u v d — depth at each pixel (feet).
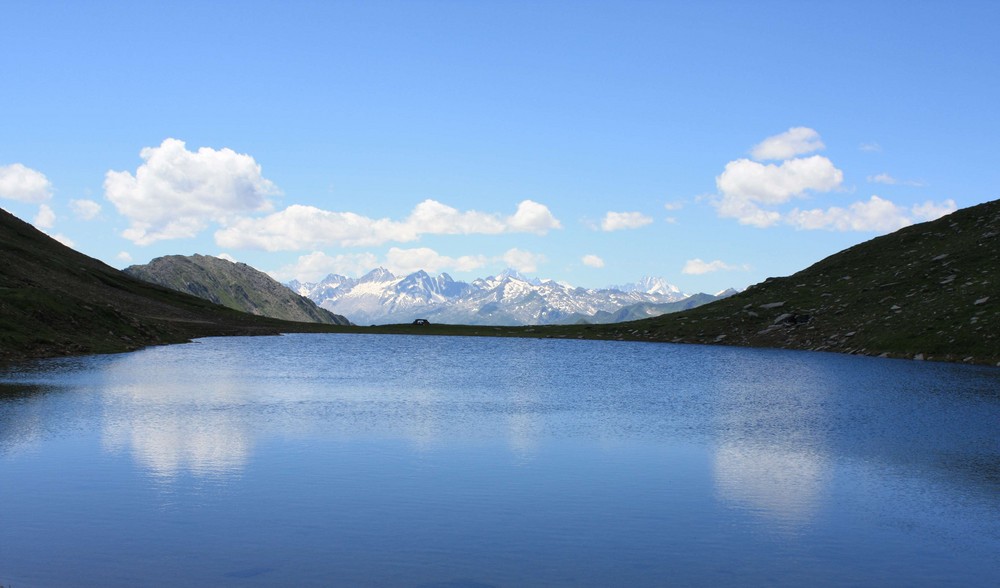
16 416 142.31
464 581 61.05
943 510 85.10
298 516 78.84
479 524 77.00
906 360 334.85
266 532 73.20
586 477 99.35
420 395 200.54
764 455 115.75
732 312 560.20
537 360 362.94
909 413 165.99
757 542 72.90
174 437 123.65
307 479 95.50
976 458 114.01
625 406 180.04
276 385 219.41
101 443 116.26
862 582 62.85
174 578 60.54
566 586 60.39
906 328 378.12
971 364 306.14
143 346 381.19
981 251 465.06
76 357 289.53
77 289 582.35
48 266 620.08
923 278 460.14
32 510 79.66
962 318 357.82
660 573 63.87
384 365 317.22
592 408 175.42
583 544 71.15
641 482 96.84
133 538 70.85
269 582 59.98
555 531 75.05
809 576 63.98
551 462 108.99
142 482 92.27
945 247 509.76
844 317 451.94
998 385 226.99
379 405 176.14
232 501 84.43
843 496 90.99
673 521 79.36
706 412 168.66
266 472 99.19
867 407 177.17
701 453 117.19
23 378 210.38
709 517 81.05
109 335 364.17
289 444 119.96
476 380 251.19
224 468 101.09
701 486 95.20
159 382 214.07
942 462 110.93
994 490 94.53
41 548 67.62
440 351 437.17
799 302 520.83
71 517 77.20
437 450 117.19
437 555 67.26
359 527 75.41
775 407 177.78
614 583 61.31
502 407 175.83
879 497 90.63
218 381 224.74
